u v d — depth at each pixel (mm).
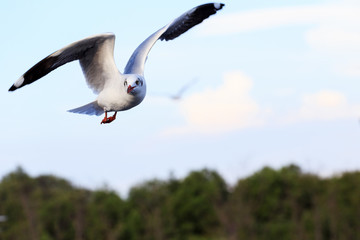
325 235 33312
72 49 8969
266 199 39812
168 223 40562
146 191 42781
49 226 39938
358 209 33562
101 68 9227
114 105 9086
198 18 10461
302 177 39469
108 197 40812
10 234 37688
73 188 43938
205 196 42656
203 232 42344
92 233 38500
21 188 43469
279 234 35188
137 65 9172
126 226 38000
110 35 8883
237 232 35375
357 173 36250
